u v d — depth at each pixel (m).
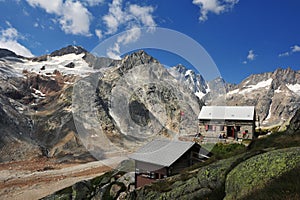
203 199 11.34
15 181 61.91
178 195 12.46
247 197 8.72
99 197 21.48
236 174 10.42
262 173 9.48
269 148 13.87
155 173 14.84
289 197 7.61
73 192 24.91
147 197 13.80
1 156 88.81
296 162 9.19
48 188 55.41
